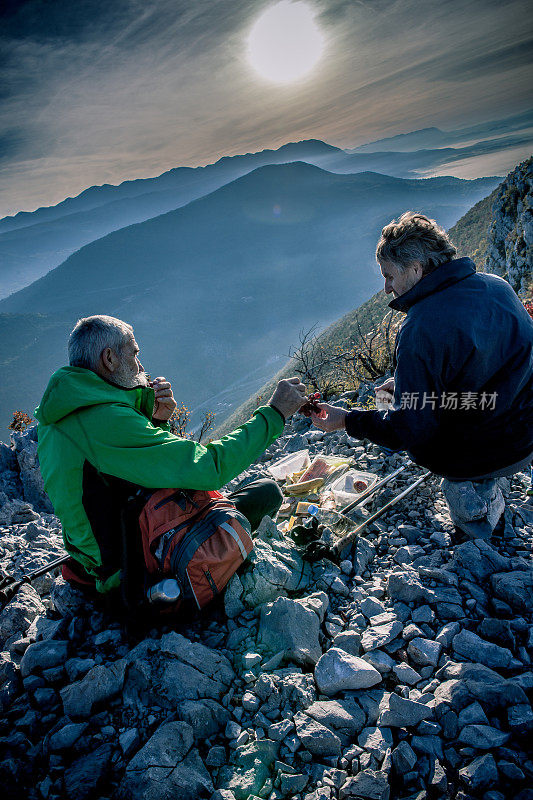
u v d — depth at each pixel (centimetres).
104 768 216
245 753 212
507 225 5281
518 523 361
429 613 285
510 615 282
